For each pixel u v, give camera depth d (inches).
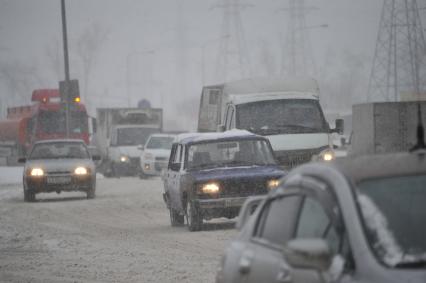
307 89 2374.5
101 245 1418.6
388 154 526.3
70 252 1346.0
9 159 5290.4
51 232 1644.9
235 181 1542.8
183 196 1608.0
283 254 457.1
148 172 3686.0
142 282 1023.0
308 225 496.4
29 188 2452.0
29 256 1315.2
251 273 535.5
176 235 1529.3
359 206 456.4
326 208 470.6
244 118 2095.2
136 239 1487.5
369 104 2014.0
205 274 1062.4
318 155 2057.1
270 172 1561.3
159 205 2239.2
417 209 457.7
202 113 2719.0
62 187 2445.9
